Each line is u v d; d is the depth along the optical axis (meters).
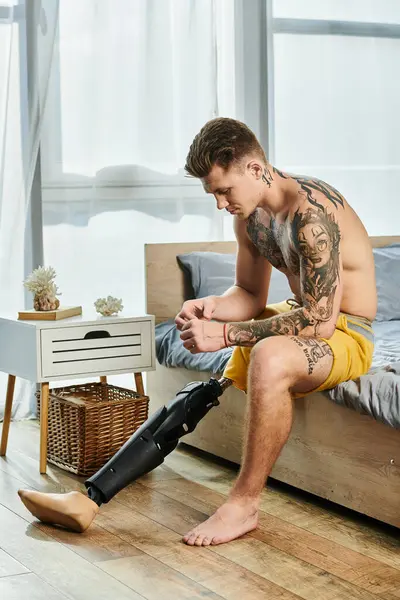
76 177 3.69
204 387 2.46
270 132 3.96
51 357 2.91
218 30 3.85
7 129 3.55
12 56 3.54
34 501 2.35
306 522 2.41
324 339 2.37
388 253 3.72
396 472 2.26
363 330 2.46
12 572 2.06
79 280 3.72
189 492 2.68
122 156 3.74
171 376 3.23
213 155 2.32
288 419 2.32
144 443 2.41
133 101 3.73
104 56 3.68
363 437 2.36
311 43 4.00
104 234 3.74
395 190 4.17
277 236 2.48
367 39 4.07
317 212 2.32
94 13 3.66
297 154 4.01
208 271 3.45
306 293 2.33
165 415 2.43
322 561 2.13
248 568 2.08
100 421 2.87
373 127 4.12
